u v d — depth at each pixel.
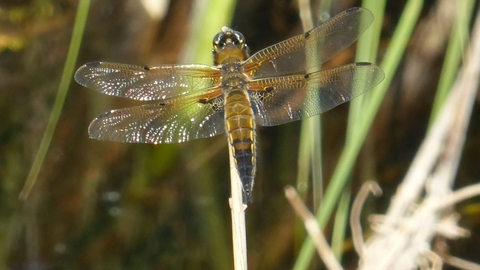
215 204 1.20
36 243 1.20
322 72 1.12
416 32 1.18
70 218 1.20
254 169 1.11
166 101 1.12
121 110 1.12
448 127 1.13
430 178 1.13
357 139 1.11
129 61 1.20
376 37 1.12
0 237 1.20
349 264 1.17
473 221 1.18
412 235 1.12
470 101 1.12
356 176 1.19
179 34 1.18
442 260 1.13
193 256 1.19
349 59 1.19
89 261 1.19
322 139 1.20
